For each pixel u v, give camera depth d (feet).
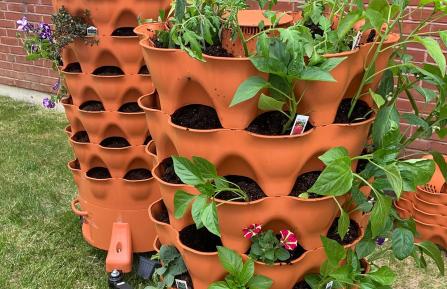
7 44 13.53
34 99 13.70
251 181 4.01
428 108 7.81
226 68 3.43
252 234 3.79
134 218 6.64
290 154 3.61
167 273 4.58
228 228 3.90
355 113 4.01
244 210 3.77
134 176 6.58
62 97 6.89
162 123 4.08
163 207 4.86
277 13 4.49
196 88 3.81
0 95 14.24
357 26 4.35
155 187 6.53
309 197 3.84
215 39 4.11
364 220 4.52
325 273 3.99
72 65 6.34
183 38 3.82
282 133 3.68
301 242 4.02
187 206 3.85
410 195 7.39
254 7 8.91
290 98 3.49
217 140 3.70
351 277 3.99
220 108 3.62
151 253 7.21
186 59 3.63
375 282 4.07
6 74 13.96
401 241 4.29
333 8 4.18
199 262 4.04
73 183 9.32
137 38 5.81
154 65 3.81
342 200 4.02
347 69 3.55
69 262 7.14
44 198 8.77
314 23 4.25
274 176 3.70
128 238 6.62
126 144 6.48
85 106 6.38
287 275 4.00
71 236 7.72
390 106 3.91
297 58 3.33
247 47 3.87
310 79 3.31
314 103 3.56
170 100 3.91
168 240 4.53
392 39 3.98
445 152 8.00
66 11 5.81
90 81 6.07
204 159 3.66
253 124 3.76
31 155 10.46
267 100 3.44
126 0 5.68
